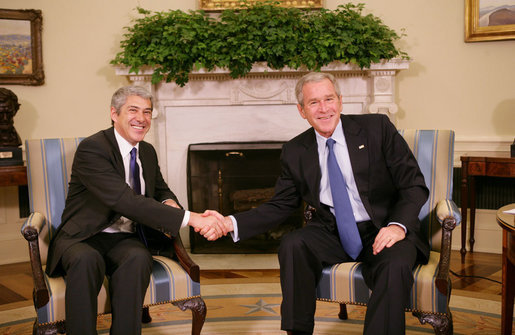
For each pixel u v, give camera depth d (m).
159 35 4.04
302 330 1.99
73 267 1.89
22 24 4.40
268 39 3.91
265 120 4.38
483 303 2.99
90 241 2.22
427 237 2.34
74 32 4.54
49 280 2.03
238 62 3.99
